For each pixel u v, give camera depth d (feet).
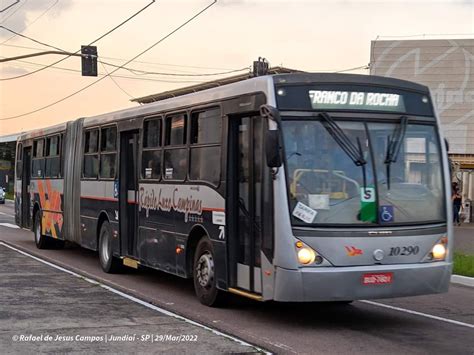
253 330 28.40
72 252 59.21
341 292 26.86
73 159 53.36
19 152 70.54
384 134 28.84
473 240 71.97
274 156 26.50
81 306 32.53
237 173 31.30
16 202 71.36
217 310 32.71
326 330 28.71
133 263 41.73
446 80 98.99
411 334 28.14
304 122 27.89
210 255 33.17
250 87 29.68
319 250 26.96
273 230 27.27
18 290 36.91
